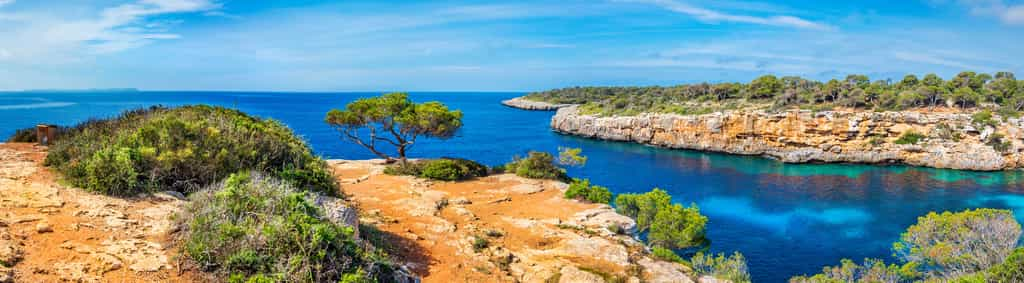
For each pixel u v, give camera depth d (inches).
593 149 3937.0
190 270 357.7
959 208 2082.9
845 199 2219.5
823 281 970.7
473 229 747.4
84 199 462.0
